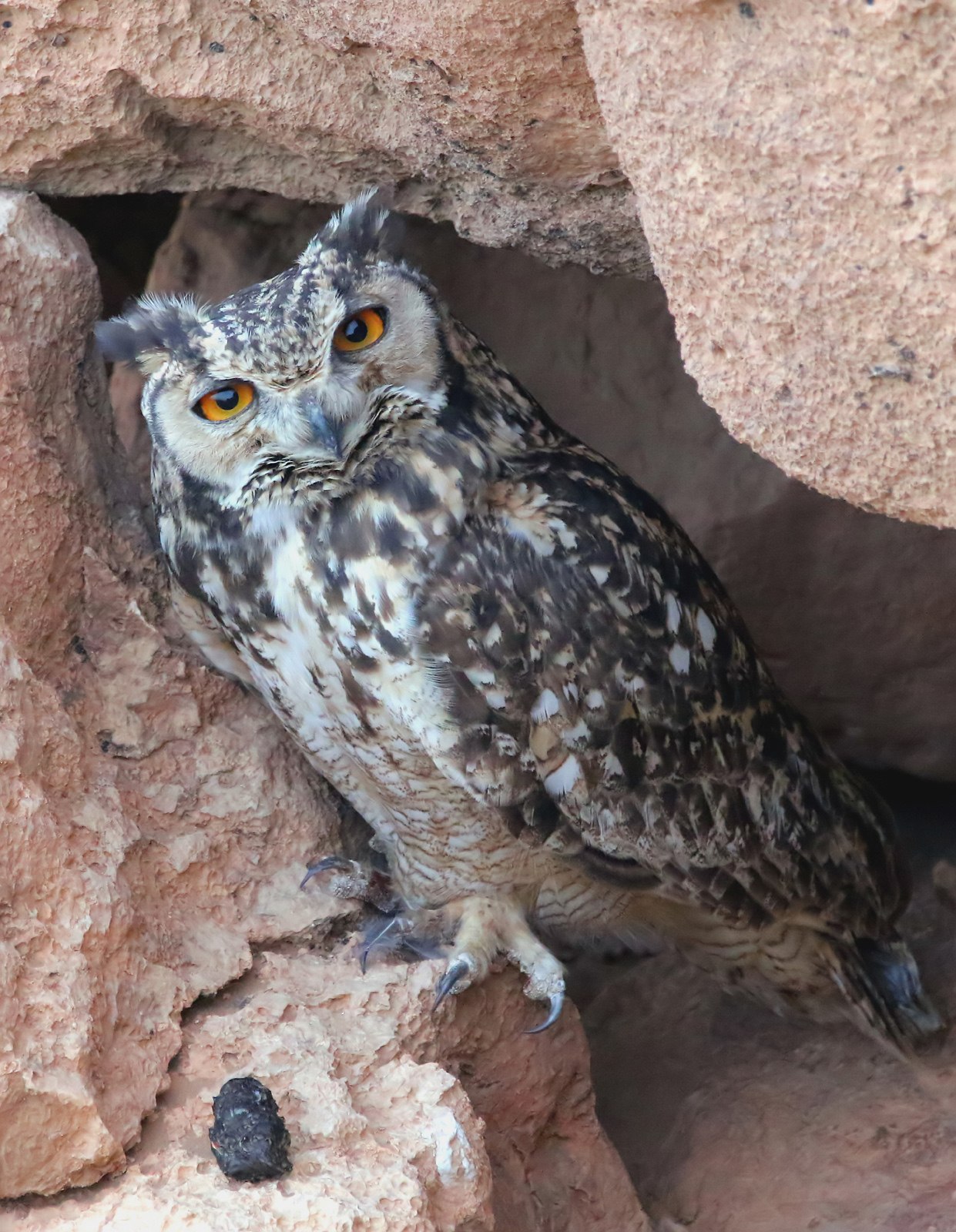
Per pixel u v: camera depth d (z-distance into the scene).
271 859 6.33
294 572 5.86
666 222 4.07
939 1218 6.34
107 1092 4.96
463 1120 5.36
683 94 3.82
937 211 3.59
